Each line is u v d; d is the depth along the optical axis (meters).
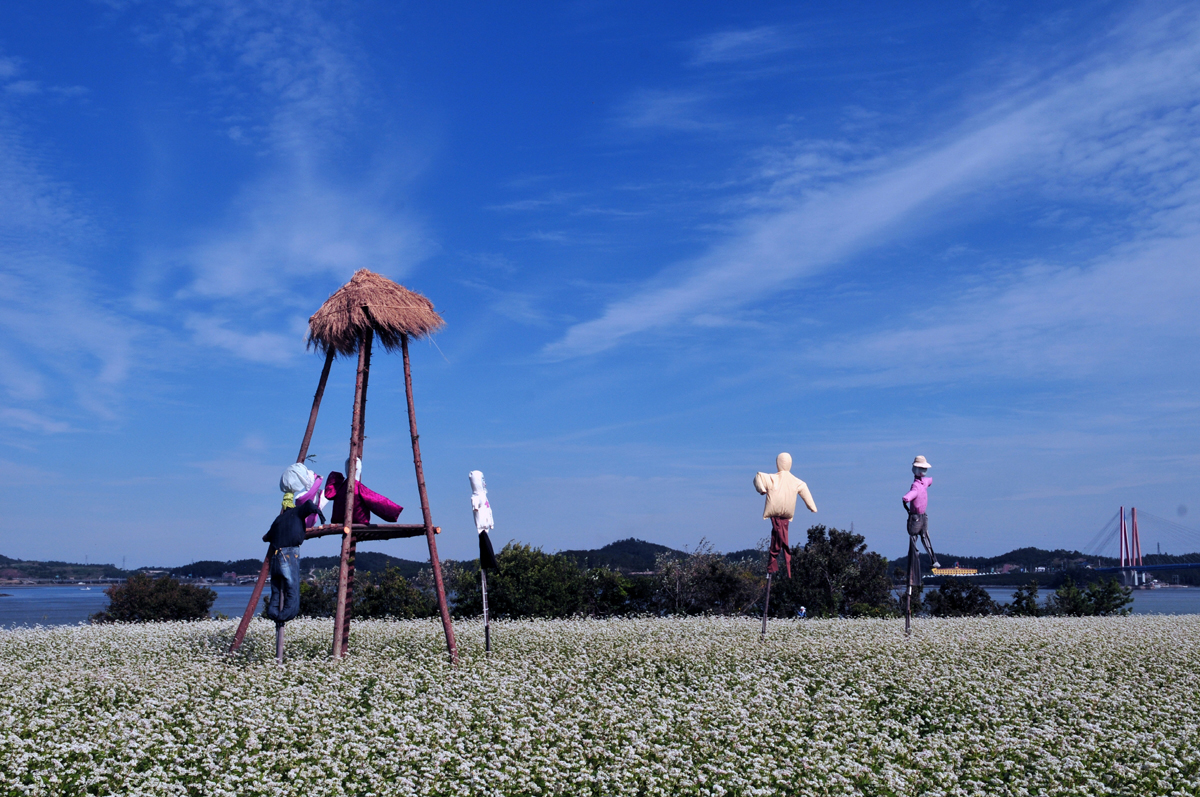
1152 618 21.94
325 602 28.50
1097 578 28.89
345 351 15.42
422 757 8.79
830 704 10.90
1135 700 11.20
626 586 27.94
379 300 14.38
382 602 27.25
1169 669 13.48
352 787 7.97
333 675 12.20
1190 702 11.23
